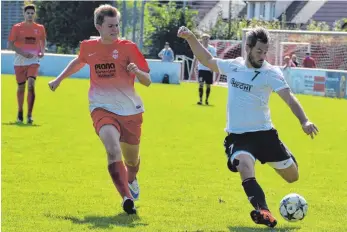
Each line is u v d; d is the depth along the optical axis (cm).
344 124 2897
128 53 1244
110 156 1191
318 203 1359
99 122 1228
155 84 5272
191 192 1418
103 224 1120
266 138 1141
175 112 3153
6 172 1574
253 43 1133
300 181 1597
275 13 8881
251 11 8981
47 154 1852
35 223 1116
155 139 2227
